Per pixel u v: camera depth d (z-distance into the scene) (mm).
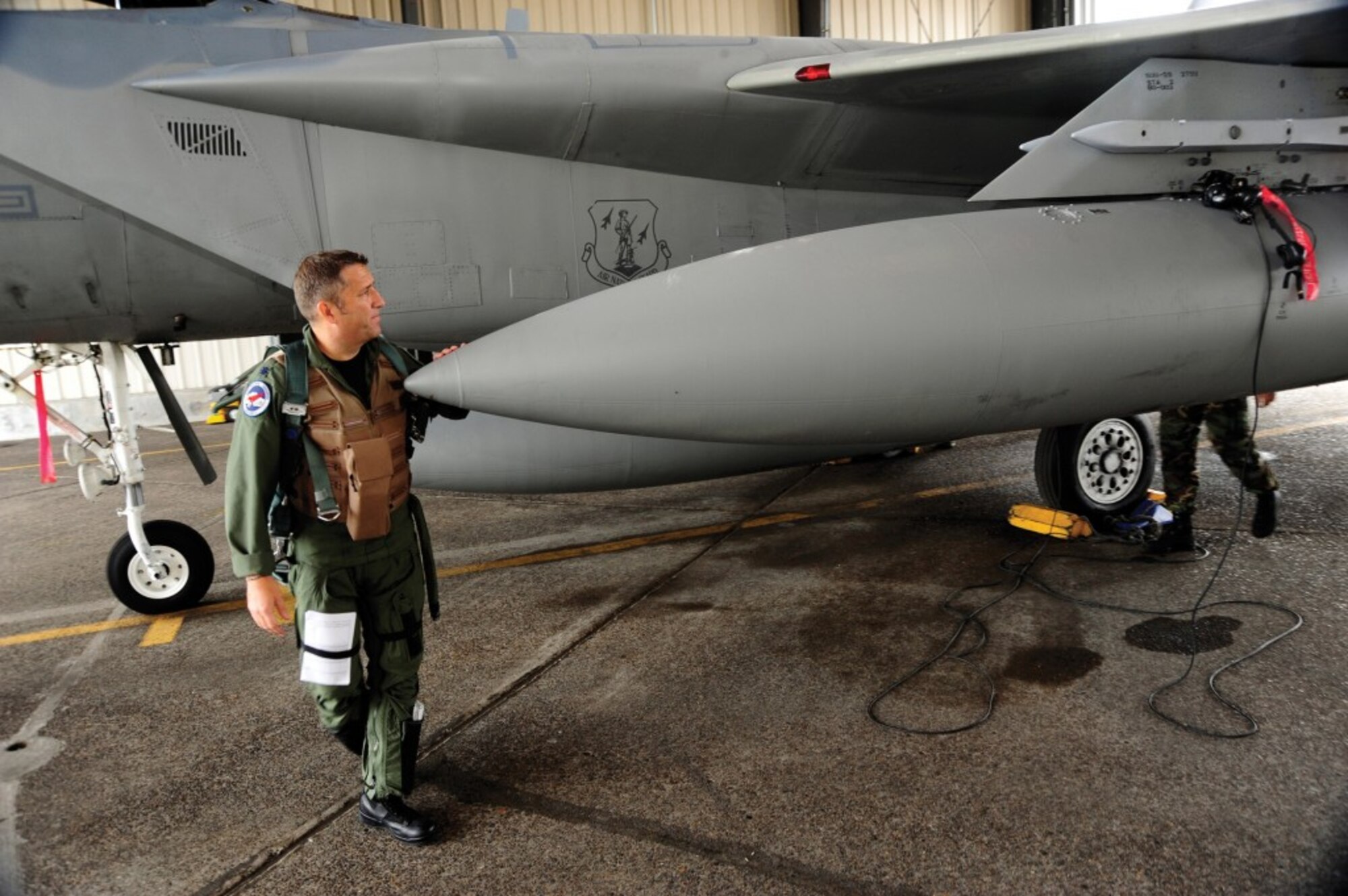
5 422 11336
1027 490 5848
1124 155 3941
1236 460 4234
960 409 3508
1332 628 3377
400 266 3912
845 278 3346
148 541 4223
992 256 3570
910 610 3789
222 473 8195
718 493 6332
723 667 3318
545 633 3754
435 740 2865
